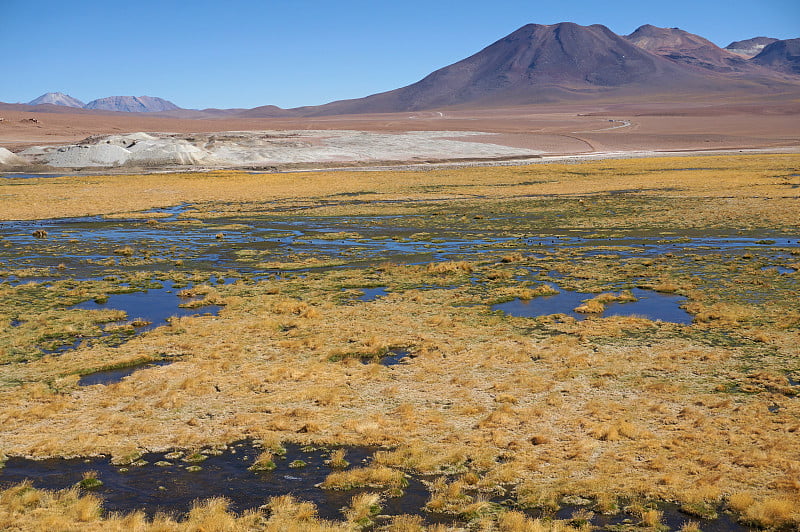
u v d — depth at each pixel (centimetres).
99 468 1698
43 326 2961
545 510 1475
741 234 5269
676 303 3269
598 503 1491
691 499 1491
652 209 6738
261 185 9581
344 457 1750
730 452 1700
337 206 7400
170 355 2578
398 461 1702
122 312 3178
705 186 8531
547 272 4062
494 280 3841
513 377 2286
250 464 1719
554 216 6475
